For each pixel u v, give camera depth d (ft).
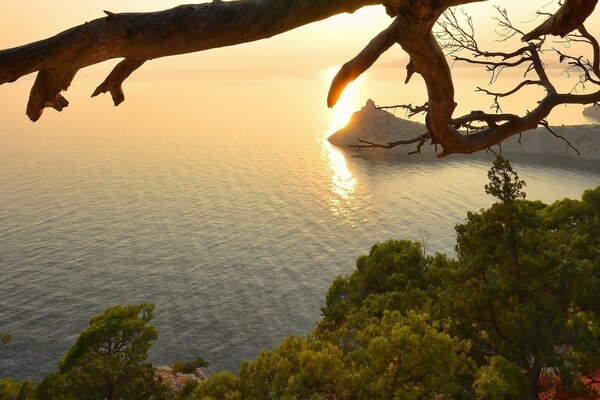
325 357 45.19
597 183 590.14
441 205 508.53
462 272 64.80
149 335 113.50
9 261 364.99
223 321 284.41
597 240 78.13
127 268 358.84
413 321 50.67
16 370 237.25
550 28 10.35
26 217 478.18
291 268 357.82
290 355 52.01
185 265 365.61
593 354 55.06
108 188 621.31
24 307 296.71
